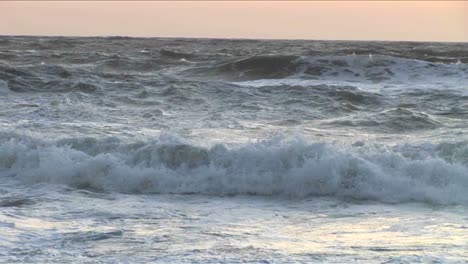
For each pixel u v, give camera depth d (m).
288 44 156.25
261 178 26.73
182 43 158.25
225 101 49.94
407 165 26.36
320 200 24.97
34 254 16.33
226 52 107.69
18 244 17.38
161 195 25.94
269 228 19.98
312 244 17.48
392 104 49.16
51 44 132.62
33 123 38.88
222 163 27.75
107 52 104.94
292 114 44.94
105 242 17.72
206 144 30.33
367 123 41.00
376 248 16.86
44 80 57.47
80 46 128.25
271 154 27.59
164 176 27.25
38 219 20.86
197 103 49.03
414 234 18.81
